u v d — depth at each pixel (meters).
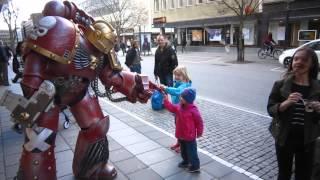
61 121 6.27
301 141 2.91
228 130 5.84
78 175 3.57
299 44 23.58
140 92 3.53
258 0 25.19
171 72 7.46
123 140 5.13
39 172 2.68
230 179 3.80
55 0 3.05
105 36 3.05
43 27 2.62
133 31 45.03
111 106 7.87
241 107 7.82
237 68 16.48
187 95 3.82
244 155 4.61
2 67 11.76
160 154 4.53
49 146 2.74
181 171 3.99
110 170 3.67
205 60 22.31
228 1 29.11
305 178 3.00
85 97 3.30
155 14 42.78
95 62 3.06
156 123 6.36
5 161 4.42
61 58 2.64
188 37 37.25
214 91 10.04
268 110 3.02
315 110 2.71
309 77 2.86
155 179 3.78
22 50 2.78
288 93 2.88
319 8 22.19
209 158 4.45
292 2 23.75
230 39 31.12
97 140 3.43
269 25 26.86
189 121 3.84
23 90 2.64
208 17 33.16
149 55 29.39
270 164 4.27
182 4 36.97
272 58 21.61
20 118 2.57
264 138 5.36
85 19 3.21
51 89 2.56
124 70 3.56
